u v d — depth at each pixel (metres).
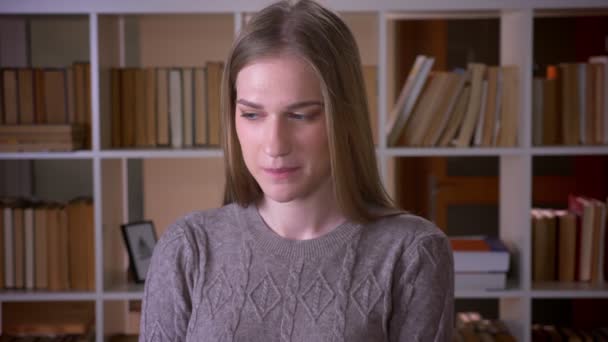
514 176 2.44
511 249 2.48
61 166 2.92
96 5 2.27
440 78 2.37
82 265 2.37
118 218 2.56
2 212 2.37
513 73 2.36
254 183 1.15
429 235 1.11
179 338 1.14
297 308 1.07
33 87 2.38
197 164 2.99
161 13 2.29
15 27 2.61
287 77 0.98
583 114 2.39
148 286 1.17
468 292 2.34
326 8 1.05
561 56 3.88
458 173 4.12
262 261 1.11
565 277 2.42
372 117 2.38
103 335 2.35
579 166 3.86
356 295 1.07
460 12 2.36
